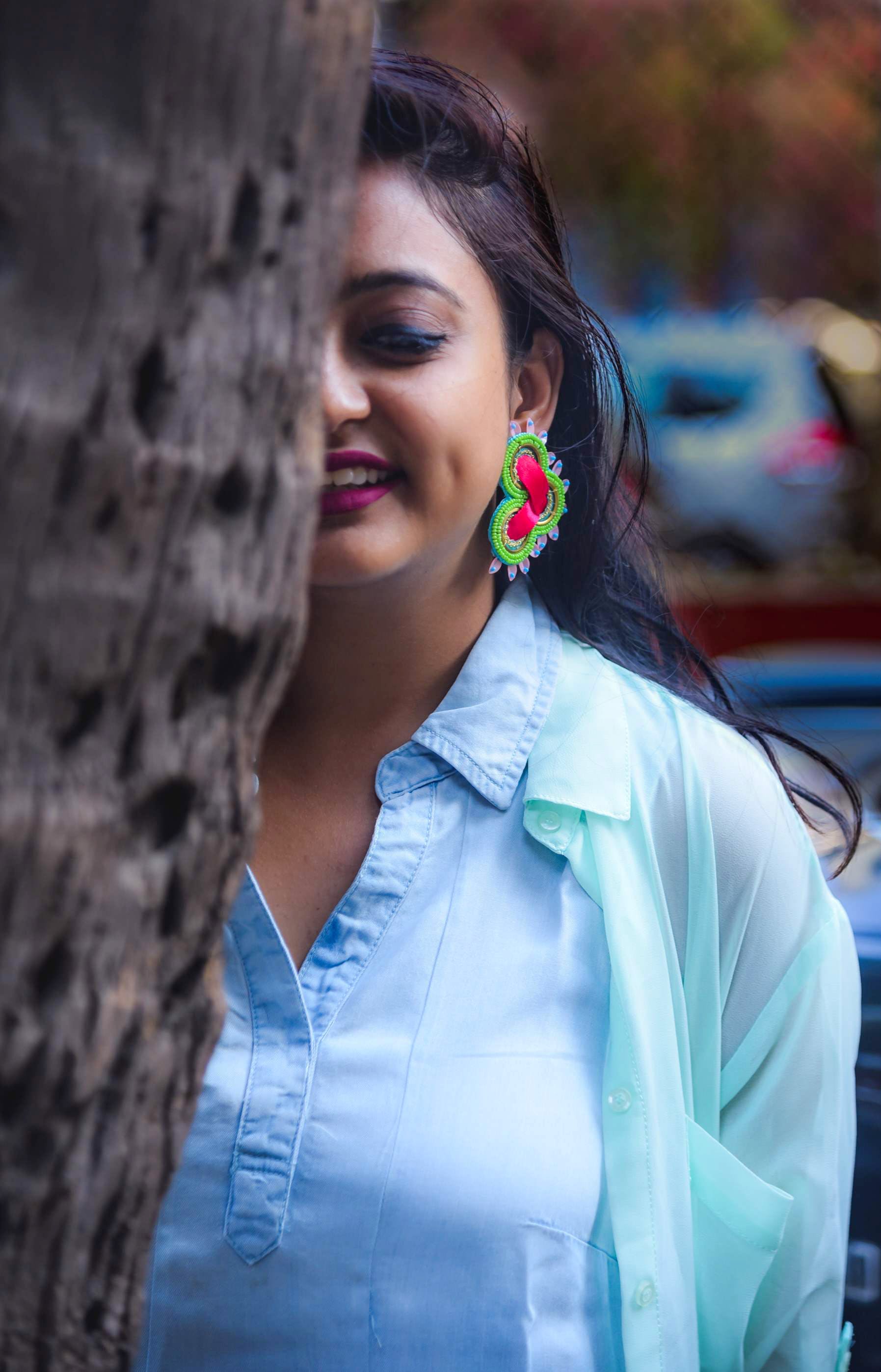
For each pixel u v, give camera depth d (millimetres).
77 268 560
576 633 1502
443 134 1288
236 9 572
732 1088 1445
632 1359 1247
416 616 1336
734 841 1386
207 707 641
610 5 7449
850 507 6781
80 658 586
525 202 1387
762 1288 1457
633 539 1615
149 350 580
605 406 1508
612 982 1301
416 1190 1219
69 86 558
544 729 1375
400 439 1229
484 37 7465
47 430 558
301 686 1360
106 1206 667
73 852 601
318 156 618
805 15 7578
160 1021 673
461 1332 1213
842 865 1617
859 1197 2438
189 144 573
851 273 7898
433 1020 1271
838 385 6992
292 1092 1251
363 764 1372
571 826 1339
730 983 1413
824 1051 1427
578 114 7617
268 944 1279
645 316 7719
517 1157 1232
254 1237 1228
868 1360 2393
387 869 1315
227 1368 1229
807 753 1590
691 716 1439
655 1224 1265
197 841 652
